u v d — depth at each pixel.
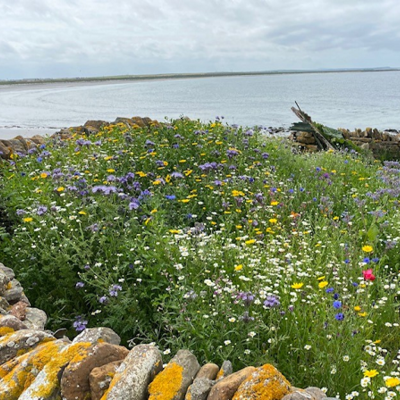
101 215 6.08
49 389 2.45
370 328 4.04
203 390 2.30
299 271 4.94
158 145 9.51
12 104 69.75
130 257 4.96
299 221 6.51
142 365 2.40
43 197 6.69
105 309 4.59
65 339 3.05
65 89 163.00
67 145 10.70
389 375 3.50
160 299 4.40
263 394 2.13
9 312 3.76
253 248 5.50
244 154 9.69
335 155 11.67
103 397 2.28
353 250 5.57
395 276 5.52
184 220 6.85
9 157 10.64
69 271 4.98
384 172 10.45
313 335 3.71
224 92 129.38
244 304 3.81
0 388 2.55
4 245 5.86
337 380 3.42
